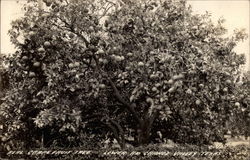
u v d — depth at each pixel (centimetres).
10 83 1920
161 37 1777
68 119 1730
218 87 1709
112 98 1905
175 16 1881
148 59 1730
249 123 1956
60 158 1670
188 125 1972
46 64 1725
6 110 1841
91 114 1891
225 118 1934
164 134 2030
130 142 1955
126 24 1825
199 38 1903
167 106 1664
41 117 1647
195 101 1728
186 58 1717
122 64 1814
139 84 1666
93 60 1780
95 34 1727
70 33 1744
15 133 1878
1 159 1781
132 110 1823
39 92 1673
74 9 1733
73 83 1702
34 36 1678
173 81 1591
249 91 1862
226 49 1906
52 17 1731
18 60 1769
